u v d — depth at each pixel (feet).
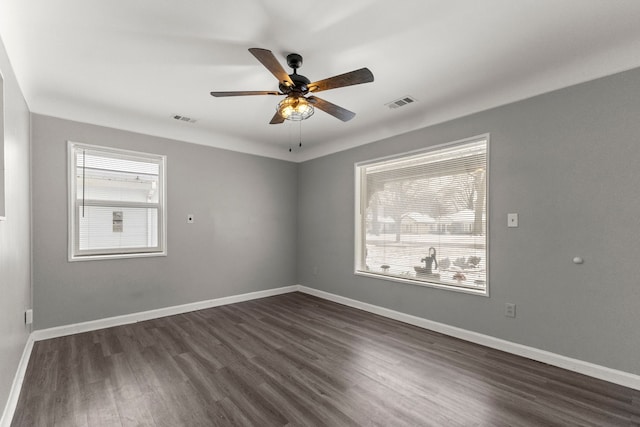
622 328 7.43
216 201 14.51
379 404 6.68
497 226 9.64
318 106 8.18
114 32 6.77
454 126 10.80
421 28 6.68
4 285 6.14
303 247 17.35
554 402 6.72
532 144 8.93
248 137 14.93
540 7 6.03
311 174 16.83
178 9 6.06
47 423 6.03
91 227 11.44
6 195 6.29
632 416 6.24
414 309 11.91
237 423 6.06
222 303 14.62
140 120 12.19
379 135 13.33
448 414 6.33
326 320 12.41
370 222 13.98
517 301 9.19
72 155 10.93
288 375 7.93
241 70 8.45
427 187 11.78
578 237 8.11
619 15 6.26
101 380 7.63
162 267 12.88
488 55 7.75
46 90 9.61
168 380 7.65
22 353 8.32
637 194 7.27
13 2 5.75
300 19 6.38
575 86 8.17
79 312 10.96
